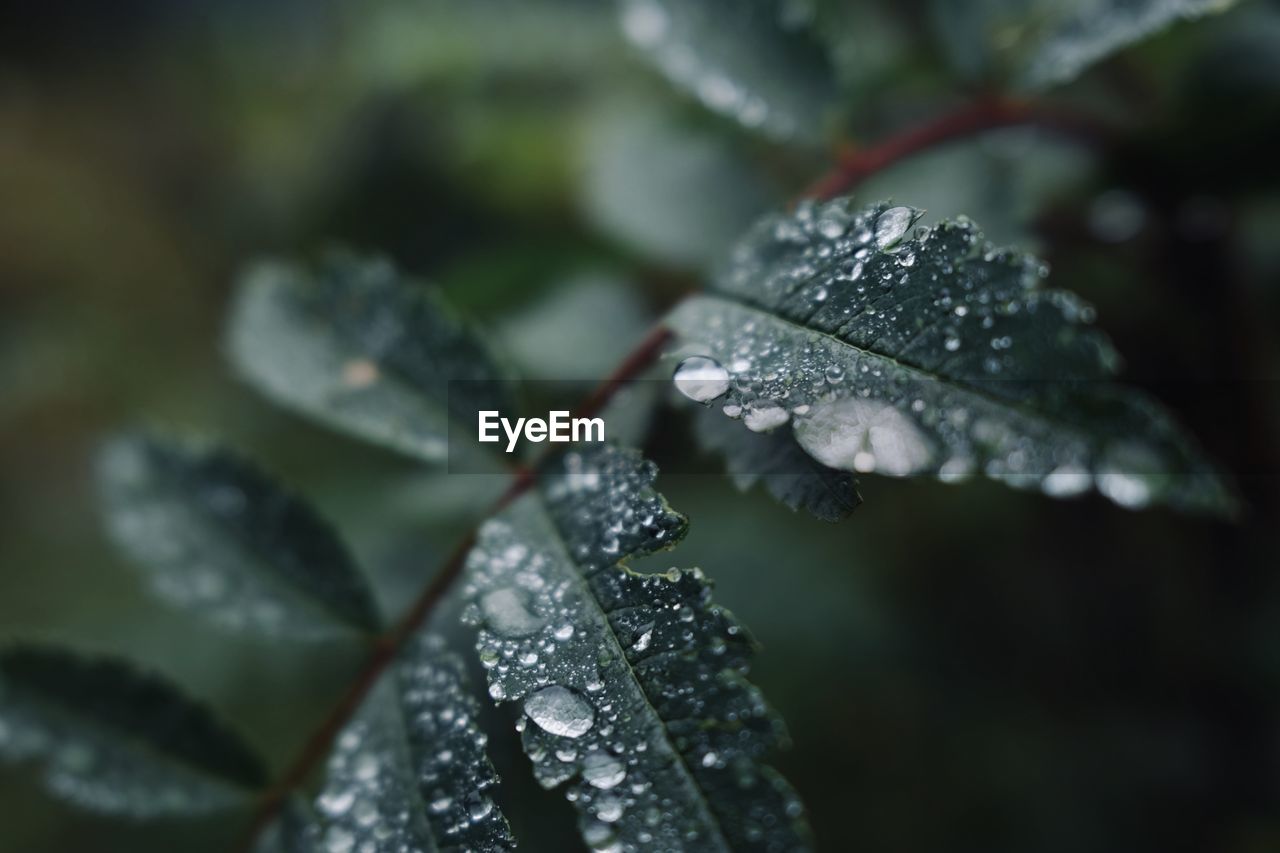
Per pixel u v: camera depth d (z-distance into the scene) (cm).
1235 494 18
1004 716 22
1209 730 20
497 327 20
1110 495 12
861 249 13
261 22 40
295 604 15
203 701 15
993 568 24
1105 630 22
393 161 26
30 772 27
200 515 16
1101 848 20
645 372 14
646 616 12
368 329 16
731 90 17
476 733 13
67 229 42
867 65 21
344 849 13
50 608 30
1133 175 17
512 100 25
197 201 41
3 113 45
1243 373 18
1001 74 17
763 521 24
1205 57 18
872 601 23
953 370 12
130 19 44
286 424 29
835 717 23
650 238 20
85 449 36
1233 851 20
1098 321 19
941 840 22
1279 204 19
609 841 12
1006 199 17
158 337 39
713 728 12
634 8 17
